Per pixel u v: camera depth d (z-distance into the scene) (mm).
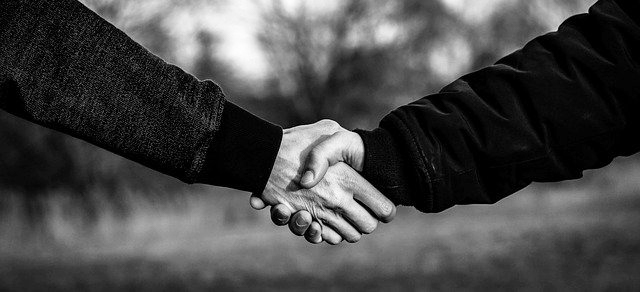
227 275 12625
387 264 13008
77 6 1687
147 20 9570
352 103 16141
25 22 1620
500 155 1924
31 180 10398
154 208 12414
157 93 1761
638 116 1884
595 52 1875
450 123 1938
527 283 8922
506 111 1924
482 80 1971
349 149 2074
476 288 8969
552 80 1896
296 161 2139
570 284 8594
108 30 1719
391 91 16203
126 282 11867
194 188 12867
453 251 14438
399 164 1990
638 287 8078
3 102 1646
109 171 11008
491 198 1991
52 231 12438
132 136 1738
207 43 11062
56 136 10086
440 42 16406
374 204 2123
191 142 1789
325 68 15914
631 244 11859
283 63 15719
